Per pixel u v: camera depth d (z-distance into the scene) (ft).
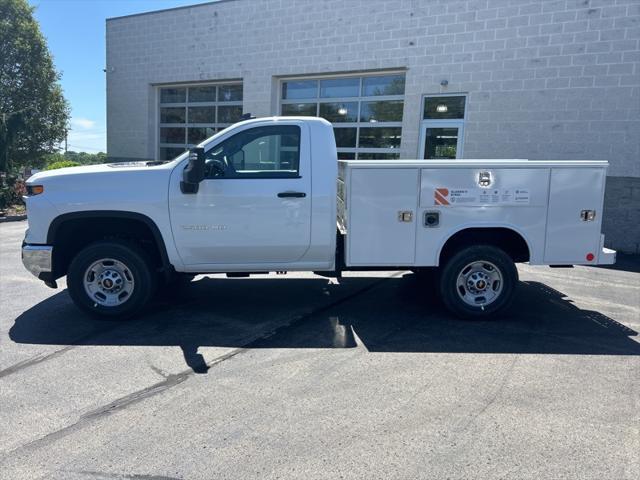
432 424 11.33
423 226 18.16
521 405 12.25
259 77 46.01
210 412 11.84
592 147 33.47
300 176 17.92
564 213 18.29
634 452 10.30
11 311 19.44
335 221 18.22
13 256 29.58
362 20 40.45
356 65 41.09
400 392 12.90
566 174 18.08
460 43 36.81
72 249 18.99
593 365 14.71
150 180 17.62
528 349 15.96
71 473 9.55
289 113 46.03
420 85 38.60
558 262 18.53
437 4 37.27
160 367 14.38
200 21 48.75
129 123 55.52
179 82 51.26
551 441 10.67
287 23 43.96
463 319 18.85
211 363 14.69
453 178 17.97
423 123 39.17
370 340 16.65
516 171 17.98
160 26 51.37
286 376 13.83
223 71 48.08
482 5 35.70
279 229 17.98
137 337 16.75
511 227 18.21
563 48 33.58
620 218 33.09
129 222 18.34
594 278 26.03
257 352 15.55
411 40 38.58
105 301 18.30
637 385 13.41
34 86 53.78
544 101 34.55
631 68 31.83
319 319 18.78
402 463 9.88
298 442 10.60
